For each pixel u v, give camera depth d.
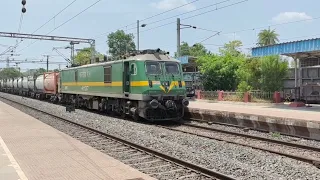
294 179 8.48
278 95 28.66
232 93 32.34
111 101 23.84
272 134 15.88
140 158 10.98
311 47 26.38
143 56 20.02
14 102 42.34
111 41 86.62
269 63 30.02
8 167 8.64
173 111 20.53
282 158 10.88
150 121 20.89
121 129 17.31
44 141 12.67
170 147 12.46
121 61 21.11
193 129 17.72
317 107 24.48
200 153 11.46
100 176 7.79
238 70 35.50
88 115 24.77
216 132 16.56
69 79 32.22
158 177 8.67
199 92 37.19
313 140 14.62
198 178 8.49
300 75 30.23
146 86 19.30
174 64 20.55
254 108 24.41
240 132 16.77
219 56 39.41
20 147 11.43
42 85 45.78
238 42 61.53
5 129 16.03
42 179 7.58
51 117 23.97
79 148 11.30
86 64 29.17
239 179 8.29
